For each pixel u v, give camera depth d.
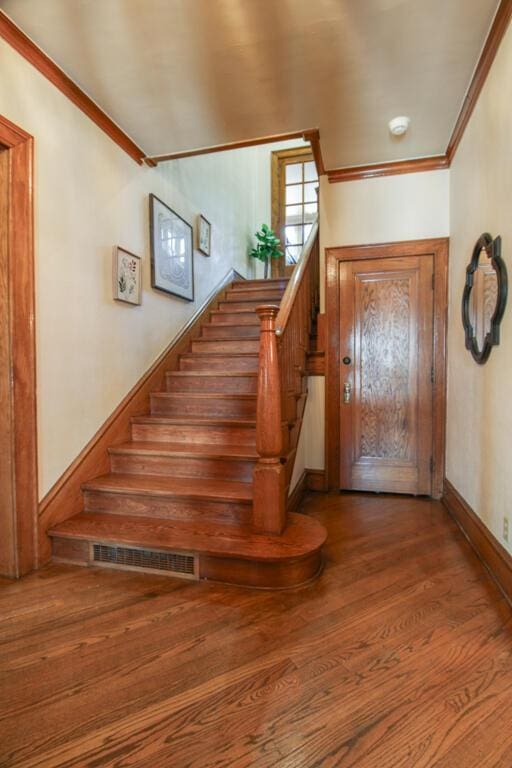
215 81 2.20
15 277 1.95
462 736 1.12
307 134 2.71
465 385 2.55
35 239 2.07
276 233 6.19
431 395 3.16
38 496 2.12
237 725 1.16
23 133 1.97
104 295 2.67
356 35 1.88
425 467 3.20
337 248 3.28
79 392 2.44
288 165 6.23
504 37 1.81
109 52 2.00
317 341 3.40
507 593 1.79
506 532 1.85
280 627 1.61
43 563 2.13
